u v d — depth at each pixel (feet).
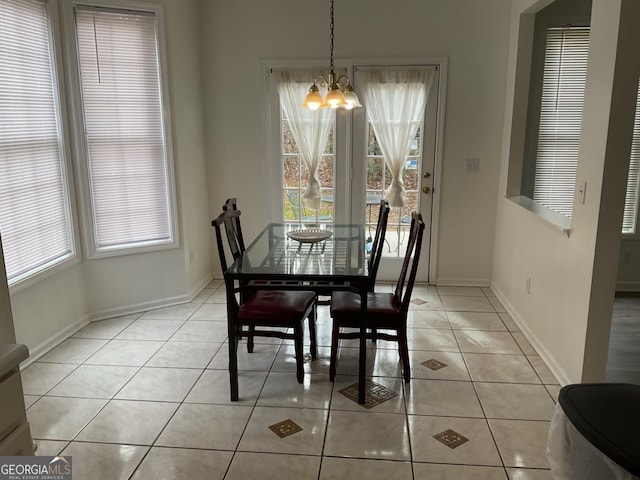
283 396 9.69
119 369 10.73
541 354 11.23
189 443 8.27
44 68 11.40
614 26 8.13
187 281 14.64
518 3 13.37
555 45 13.99
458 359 11.17
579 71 14.06
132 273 13.69
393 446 8.18
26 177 10.93
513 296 13.51
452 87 14.67
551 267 10.74
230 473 7.56
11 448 3.84
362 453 8.01
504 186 14.56
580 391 6.05
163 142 13.61
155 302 14.19
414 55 14.58
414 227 10.01
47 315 11.59
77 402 9.48
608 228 8.62
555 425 6.18
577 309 9.41
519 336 12.38
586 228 9.06
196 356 11.34
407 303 9.78
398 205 15.37
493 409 9.21
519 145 14.01
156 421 8.88
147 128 13.34
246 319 9.87
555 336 10.49
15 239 10.62
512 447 8.14
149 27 12.86
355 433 8.52
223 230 16.28
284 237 12.02
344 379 10.33
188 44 14.26
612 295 8.84
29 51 10.90
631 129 8.27
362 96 15.05
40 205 11.40
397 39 14.53
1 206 10.23
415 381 10.22
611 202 8.53
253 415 9.05
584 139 9.23
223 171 15.88
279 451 8.07
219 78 15.21
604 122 8.43
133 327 12.91
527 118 14.39
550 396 9.66
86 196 12.65
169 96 13.42
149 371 10.65
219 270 16.69
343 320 10.03
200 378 10.37
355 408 9.27
